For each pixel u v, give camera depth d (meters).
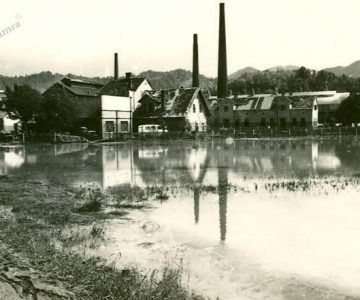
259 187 16.95
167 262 8.41
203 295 6.98
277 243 9.52
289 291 7.13
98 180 19.61
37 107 52.62
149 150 39.03
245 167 24.19
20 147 44.75
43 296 5.82
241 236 10.09
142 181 19.17
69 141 52.38
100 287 6.63
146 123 64.38
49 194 15.34
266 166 24.55
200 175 20.97
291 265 8.21
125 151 38.06
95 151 38.31
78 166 25.67
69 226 10.94
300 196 14.88
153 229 10.72
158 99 66.31
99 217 11.98
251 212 12.53
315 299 6.86
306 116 75.31
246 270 8.01
